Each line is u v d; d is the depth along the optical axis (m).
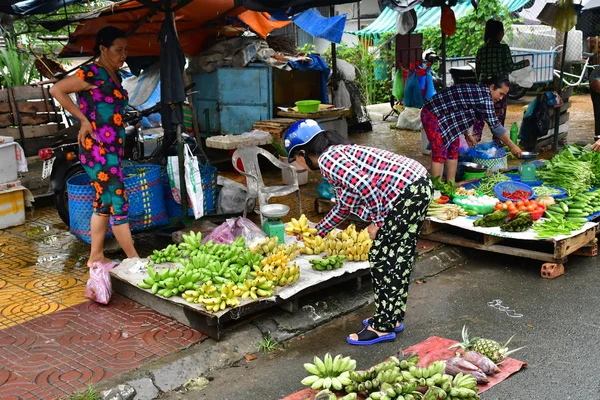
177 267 4.95
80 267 5.68
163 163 6.52
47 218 7.30
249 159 6.49
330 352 4.23
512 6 13.88
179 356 4.02
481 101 6.71
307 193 8.05
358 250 5.05
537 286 5.24
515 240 5.97
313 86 10.20
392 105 13.59
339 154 4.00
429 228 6.13
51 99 8.72
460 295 5.11
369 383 3.45
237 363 4.13
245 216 6.39
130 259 5.18
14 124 8.41
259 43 9.34
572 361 3.97
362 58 15.43
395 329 4.40
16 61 9.36
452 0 8.77
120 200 5.18
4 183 6.82
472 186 7.12
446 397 3.35
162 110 5.98
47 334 4.37
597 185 6.84
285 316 4.61
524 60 9.93
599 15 17.66
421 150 10.08
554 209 5.98
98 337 4.31
